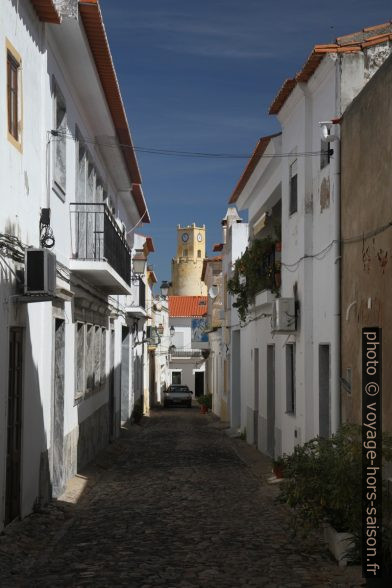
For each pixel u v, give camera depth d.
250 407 23.41
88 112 15.23
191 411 46.81
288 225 15.25
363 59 11.78
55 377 13.23
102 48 12.31
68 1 10.76
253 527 10.15
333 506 8.06
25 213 9.77
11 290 9.05
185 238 107.38
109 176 20.31
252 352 22.92
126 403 29.16
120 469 16.98
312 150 13.55
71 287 13.98
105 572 7.77
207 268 43.34
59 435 13.18
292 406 15.69
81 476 14.91
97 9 10.95
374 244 9.69
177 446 22.84
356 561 7.97
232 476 15.80
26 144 9.84
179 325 70.69
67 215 13.30
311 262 13.55
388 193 9.14
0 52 8.47
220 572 7.77
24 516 10.03
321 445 8.81
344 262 11.31
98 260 14.04
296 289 14.35
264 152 17.05
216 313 38.38
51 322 11.75
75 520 10.67
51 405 11.78
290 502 8.51
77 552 8.68
